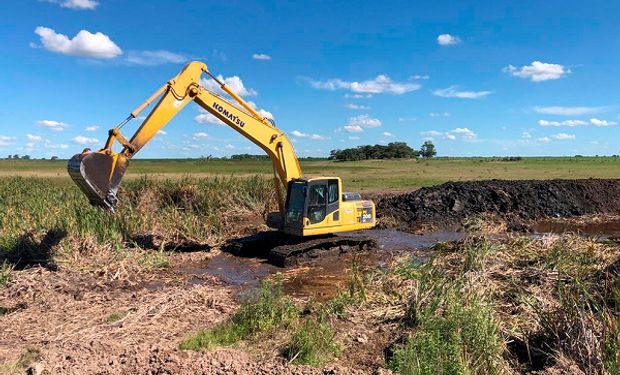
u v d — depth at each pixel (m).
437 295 7.96
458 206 20.45
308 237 13.70
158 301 9.39
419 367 6.17
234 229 16.59
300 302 9.33
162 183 21.80
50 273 11.25
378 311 8.45
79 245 12.84
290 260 12.73
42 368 6.36
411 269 10.54
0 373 6.36
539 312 7.41
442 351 6.39
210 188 20.56
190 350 7.04
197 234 15.16
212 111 12.94
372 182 33.50
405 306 8.41
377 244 14.69
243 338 7.61
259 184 21.70
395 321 8.02
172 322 8.36
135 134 11.71
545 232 17.52
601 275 9.41
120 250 12.73
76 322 8.42
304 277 11.71
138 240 14.68
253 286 11.01
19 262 12.08
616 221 19.56
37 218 14.27
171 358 6.57
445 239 16.36
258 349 7.20
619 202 22.12
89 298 9.77
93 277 11.23
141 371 6.33
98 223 13.73
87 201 17.03
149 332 7.91
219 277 11.77
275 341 7.43
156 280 11.45
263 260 13.37
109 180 11.12
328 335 7.29
